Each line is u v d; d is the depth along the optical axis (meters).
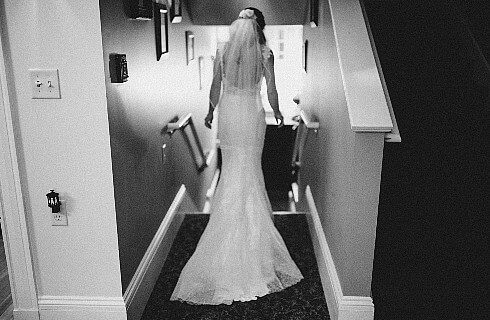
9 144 2.22
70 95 2.16
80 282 2.41
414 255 2.70
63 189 2.29
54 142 2.22
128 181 2.50
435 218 2.92
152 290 2.89
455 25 3.49
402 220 2.91
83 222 2.32
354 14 2.75
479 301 2.40
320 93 3.39
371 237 2.34
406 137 3.26
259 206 3.08
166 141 3.43
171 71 3.54
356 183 2.28
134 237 2.62
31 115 2.19
